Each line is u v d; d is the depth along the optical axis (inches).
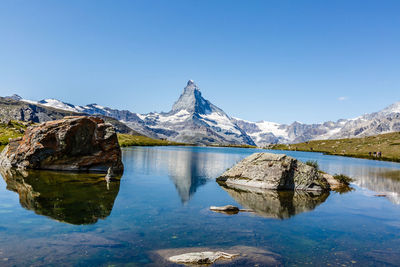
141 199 1077.1
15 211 816.9
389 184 1840.6
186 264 532.1
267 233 746.8
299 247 651.5
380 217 955.3
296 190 1497.3
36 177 1446.9
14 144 1983.3
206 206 1029.2
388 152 5944.9
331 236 738.2
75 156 1795.0
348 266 553.6
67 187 1218.0
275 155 1654.8
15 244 579.8
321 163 3693.4
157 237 675.4
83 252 561.0
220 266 530.9
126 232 697.6
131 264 518.0
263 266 536.7
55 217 781.9
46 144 1770.4
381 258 599.8
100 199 1027.9
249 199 1192.8
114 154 1857.8
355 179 2060.8
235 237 702.5
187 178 1744.6
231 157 4121.6
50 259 519.2
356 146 7401.6
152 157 3417.8
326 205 1128.8
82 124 1791.3
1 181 1290.6
